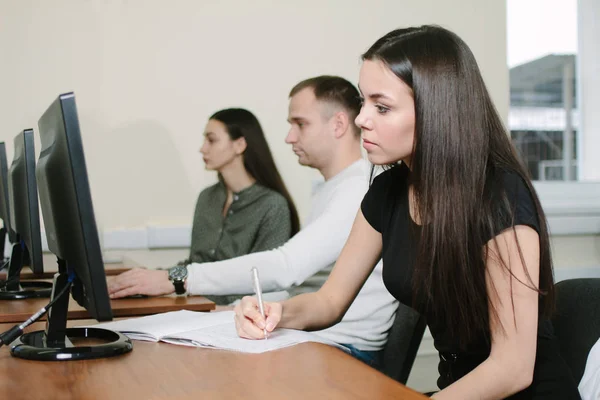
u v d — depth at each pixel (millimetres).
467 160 1099
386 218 1296
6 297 1612
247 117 2502
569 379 1157
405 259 1227
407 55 1126
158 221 2832
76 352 1000
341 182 1886
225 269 1689
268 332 1151
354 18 3018
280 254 1743
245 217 2412
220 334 1148
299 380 866
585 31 3416
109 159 2781
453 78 1110
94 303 927
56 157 954
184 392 816
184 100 2855
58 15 2754
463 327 1143
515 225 1072
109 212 2779
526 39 3346
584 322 1253
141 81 2812
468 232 1091
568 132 3418
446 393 1049
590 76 3424
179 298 1622
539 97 3371
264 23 2922
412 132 1138
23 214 1529
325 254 1772
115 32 2789
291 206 2473
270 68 2936
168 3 2830
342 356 1011
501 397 1067
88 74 2771
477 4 3141
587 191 3346
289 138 2053
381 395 795
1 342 1020
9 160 2738
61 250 1035
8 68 2729
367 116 1159
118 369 937
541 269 1111
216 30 2877
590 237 3213
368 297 1762
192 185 2869
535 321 1079
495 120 1151
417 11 3082
